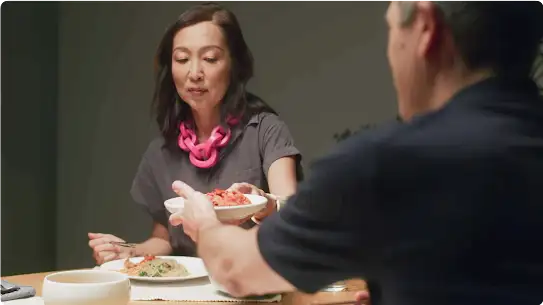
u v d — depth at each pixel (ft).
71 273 3.99
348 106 8.48
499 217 2.64
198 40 6.52
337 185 2.78
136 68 9.94
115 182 10.10
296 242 2.93
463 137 2.70
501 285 2.64
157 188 6.84
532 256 2.65
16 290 4.46
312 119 8.73
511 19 2.77
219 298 4.39
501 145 2.67
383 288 2.84
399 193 2.71
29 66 9.68
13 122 9.43
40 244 9.96
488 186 2.64
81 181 10.28
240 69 6.72
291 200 3.02
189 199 3.93
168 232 6.72
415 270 2.71
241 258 3.26
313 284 2.99
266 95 8.98
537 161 2.68
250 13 9.05
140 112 9.94
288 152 6.42
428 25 2.82
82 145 10.27
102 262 5.98
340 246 2.82
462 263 2.66
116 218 10.09
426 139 2.72
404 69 2.94
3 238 9.27
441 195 2.66
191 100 6.56
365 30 8.39
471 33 2.76
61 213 10.27
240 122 6.63
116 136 10.09
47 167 10.08
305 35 8.76
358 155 2.77
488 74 2.83
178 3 9.65
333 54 8.60
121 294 3.84
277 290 3.33
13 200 9.45
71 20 10.17
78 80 10.21
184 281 4.87
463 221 2.64
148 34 9.86
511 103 2.78
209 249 3.50
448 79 2.86
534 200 2.65
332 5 8.61
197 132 6.73
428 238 2.68
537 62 2.90
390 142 2.75
